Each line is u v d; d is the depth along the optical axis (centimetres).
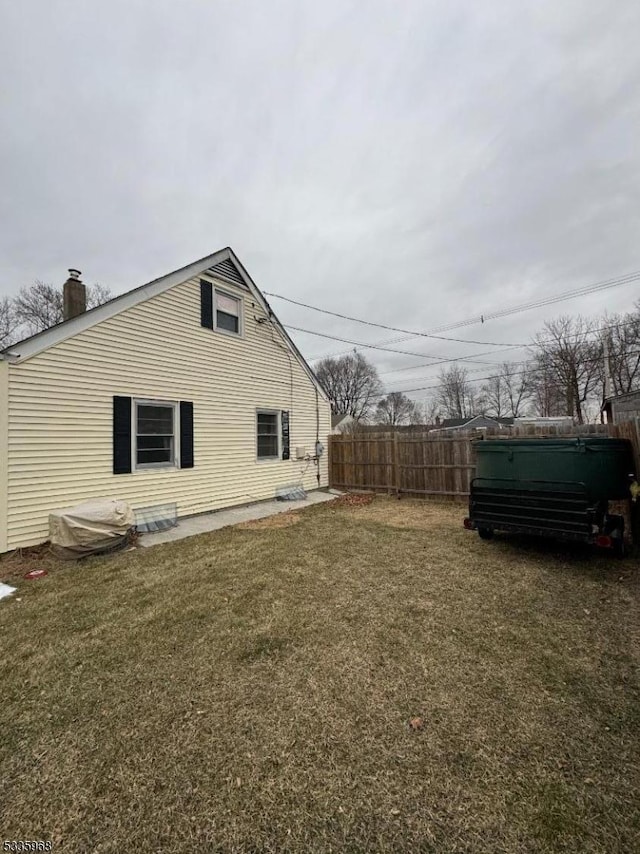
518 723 214
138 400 723
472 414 5066
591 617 338
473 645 297
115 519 568
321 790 175
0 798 175
